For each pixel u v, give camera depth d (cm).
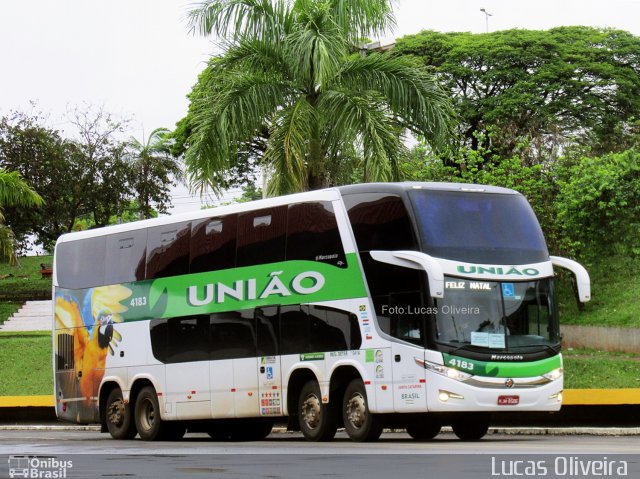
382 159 2628
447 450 1543
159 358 2348
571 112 6334
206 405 2233
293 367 2044
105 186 6184
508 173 3784
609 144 5653
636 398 2302
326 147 2762
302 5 2794
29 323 4881
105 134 6278
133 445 2000
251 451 1619
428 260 1838
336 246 1992
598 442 1852
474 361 1864
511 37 6397
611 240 3669
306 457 1416
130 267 2453
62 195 6103
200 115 2745
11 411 3183
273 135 2683
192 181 2734
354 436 1942
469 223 1936
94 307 2530
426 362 1845
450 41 6606
